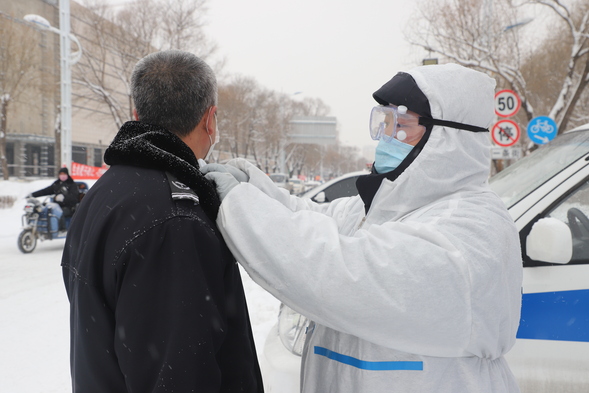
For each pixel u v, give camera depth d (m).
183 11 24.16
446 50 15.42
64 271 1.31
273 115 41.53
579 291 2.03
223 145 40.56
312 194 6.68
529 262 2.09
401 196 1.36
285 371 1.92
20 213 15.44
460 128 1.34
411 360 1.22
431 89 1.34
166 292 1.08
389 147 1.45
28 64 28.19
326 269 1.12
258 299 5.27
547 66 16.30
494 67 14.25
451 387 1.22
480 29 14.88
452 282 1.12
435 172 1.33
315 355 1.41
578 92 13.60
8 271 7.16
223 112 35.03
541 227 1.97
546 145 3.11
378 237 1.21
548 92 17.30
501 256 1.20
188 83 1.32
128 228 1.11
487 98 1.38
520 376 2.03
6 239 10.56
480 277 1.14
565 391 2.01
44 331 4.47
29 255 8.57
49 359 3.82
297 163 69.44
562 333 2.02
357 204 1.74
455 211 1.25
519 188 2.52
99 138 46.31
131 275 1.08
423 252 1.13
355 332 1.17
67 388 3.33
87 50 26.77
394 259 1.12
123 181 1.20
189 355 1.06
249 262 1.17
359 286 1.10
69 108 15.59
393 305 1.10
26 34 28.48
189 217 1.13
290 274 1.14
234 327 1.27
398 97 1.40
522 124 18.88
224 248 1.22
